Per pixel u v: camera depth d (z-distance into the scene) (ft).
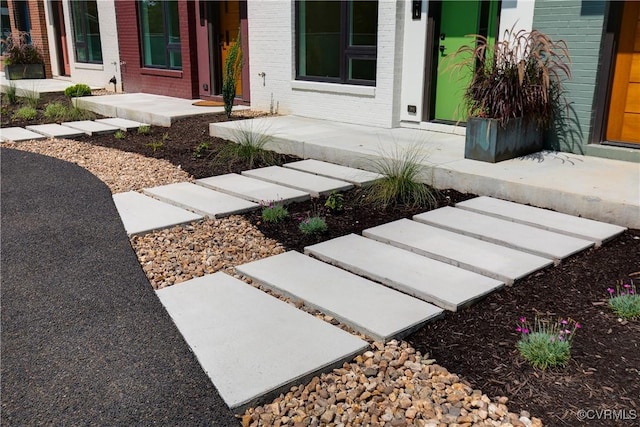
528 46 19.63
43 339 10.43
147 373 9.36
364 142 23.31
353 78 28.86
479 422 8.17
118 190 20.15
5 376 9.32
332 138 24.29
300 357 9.59
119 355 9.89
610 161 19.60
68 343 10.29
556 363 9.39
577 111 20.44
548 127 21.26
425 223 16.05
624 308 10.83
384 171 19.83
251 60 33.42
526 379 9.12
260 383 8.88
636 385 8.85
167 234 15.75
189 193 19.19
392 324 10.57
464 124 24.56
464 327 10.77
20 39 57.00
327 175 20.62
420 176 19.40
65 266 13.64
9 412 8.45
